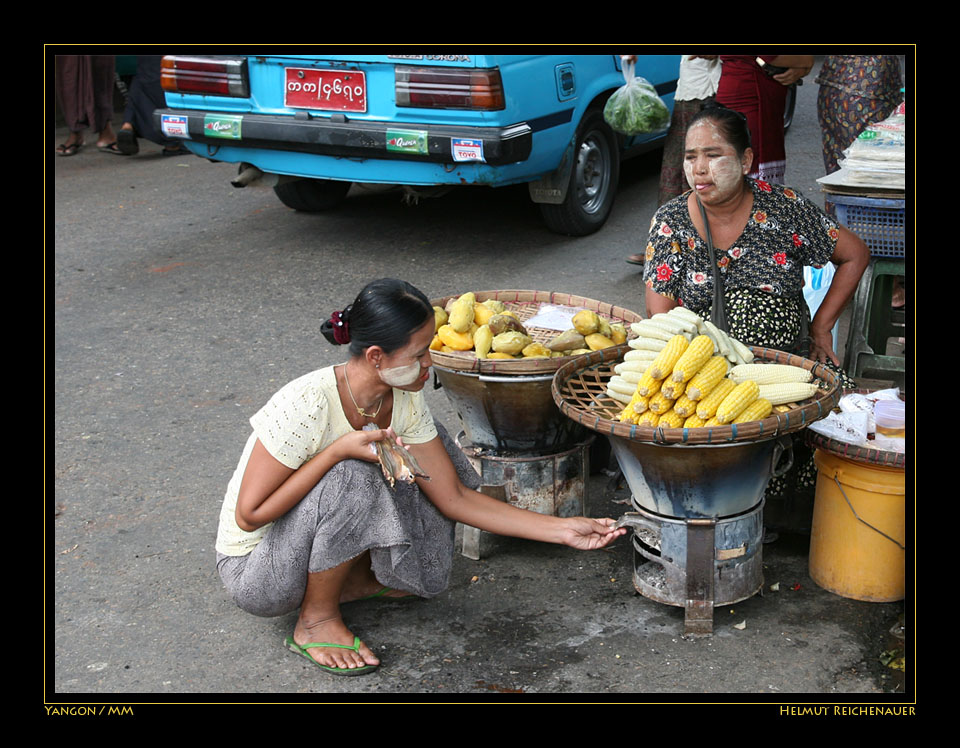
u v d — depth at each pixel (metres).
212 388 4.72
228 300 5.75
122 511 3.76
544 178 6.20
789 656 2.93
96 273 6.20
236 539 2.95
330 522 2.79
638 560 3.22
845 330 5.19
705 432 2.68
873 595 3.14
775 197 3.33
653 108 5.42
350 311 2.78
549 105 5.72
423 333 2.75
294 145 5.86
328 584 2.90
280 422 2.79
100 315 5.57
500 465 3.45
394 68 5.50
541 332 3.61
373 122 5.65
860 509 3.07
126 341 5.24
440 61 5.39
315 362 4.96
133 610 3.21
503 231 6.76
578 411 2.88
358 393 2.84
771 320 3.36
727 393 2.83
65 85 8.80
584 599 3.24
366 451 2.77
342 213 7.27
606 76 6.21
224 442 4.24
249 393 4.66
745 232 3.33
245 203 7.60
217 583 3.34
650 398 2.87
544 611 3.18
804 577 3.31
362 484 2.79
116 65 9.45
